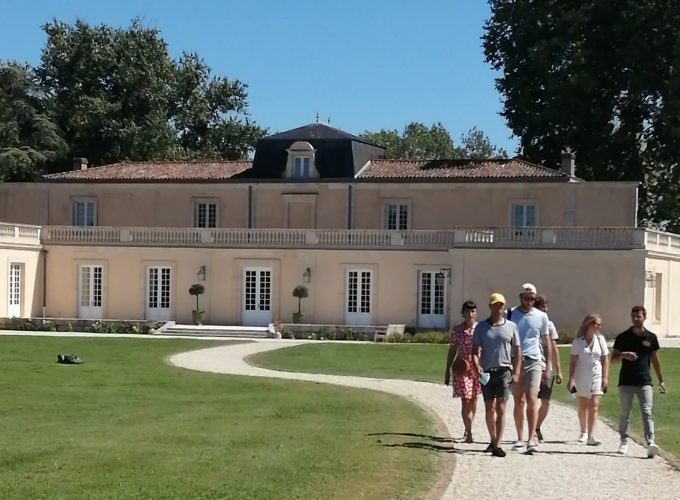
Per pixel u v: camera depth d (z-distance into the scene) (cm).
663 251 5116
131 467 1518
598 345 1845
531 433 1736
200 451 1652
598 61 5978
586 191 5278
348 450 1672
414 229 5472
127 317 5509
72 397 2406
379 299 5269
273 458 1592
